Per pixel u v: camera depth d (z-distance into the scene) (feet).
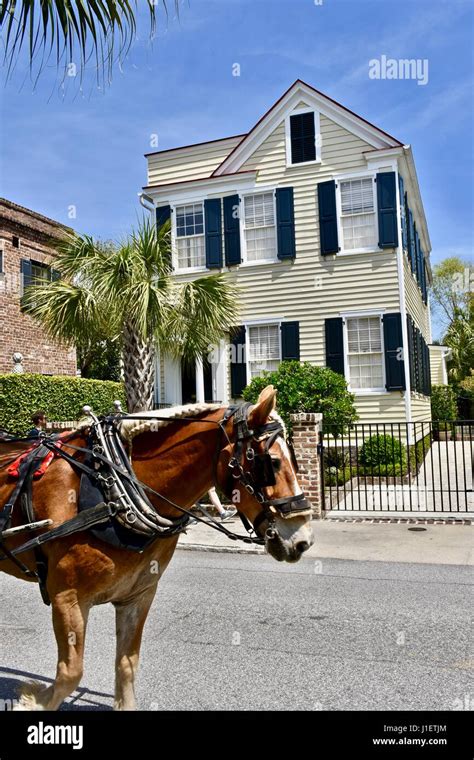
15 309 53.36
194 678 14.70
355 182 55.16
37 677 14.87
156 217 61.87
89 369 75.72
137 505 10.49
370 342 54.34
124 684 11.35
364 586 23.03
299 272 56.54
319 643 17.01
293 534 9.78
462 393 110.73
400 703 13.33
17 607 20.95
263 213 58.29
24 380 45.16
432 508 38.19
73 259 37.32
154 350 39.19
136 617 11.56
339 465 49.47
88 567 10.24
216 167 64.34
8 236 52.75
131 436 11.29
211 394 62.75
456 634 17.61
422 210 71.36
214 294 38.42
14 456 12.55
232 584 23.61
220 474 10.61
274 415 10.59
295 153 56.95
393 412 52.90
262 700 13.52
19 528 10.56
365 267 54.44
